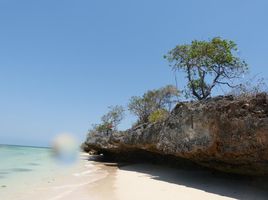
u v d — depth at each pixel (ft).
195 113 52.75
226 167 51.80
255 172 47.50
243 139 43.27
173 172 73.31
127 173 77.87
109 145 119.96
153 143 72.49
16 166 99.50
